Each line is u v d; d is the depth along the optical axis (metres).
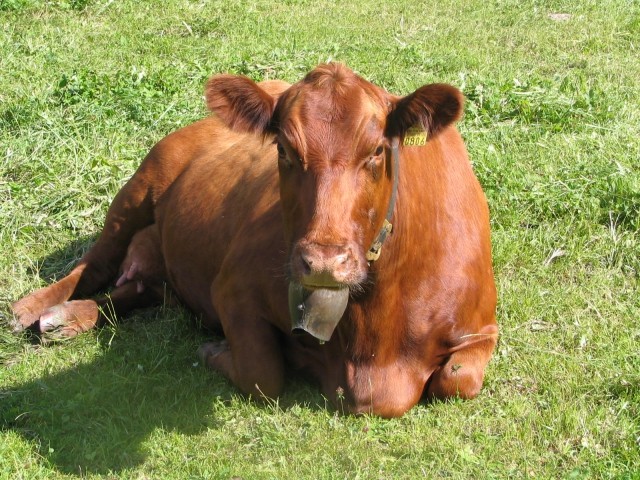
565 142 13.68
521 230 11.62
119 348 10.07
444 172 8.95
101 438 8.42
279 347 9.15
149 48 19.06
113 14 21.45
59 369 9.61
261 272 9.08
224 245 10.13
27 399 9.04
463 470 7.75
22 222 12.20
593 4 21.80
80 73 16.27
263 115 7.82
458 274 8.78
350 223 7.22
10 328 10.42
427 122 7.60
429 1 22.72
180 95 15.55
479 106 15.13
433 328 8.70
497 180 12.43
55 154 13.53
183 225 10.81
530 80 15.97
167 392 9.09
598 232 11.44
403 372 8.68
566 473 7.70
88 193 12.74
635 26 20.19
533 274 10.90
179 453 8.13
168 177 11.52
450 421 8.47
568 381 8.97
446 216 8.80
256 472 7.76
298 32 20.19
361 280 7.38
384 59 18.12
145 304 11.30
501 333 9.84
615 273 10.84
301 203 7.30
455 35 19.86
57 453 8.19
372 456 8.00
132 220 11.63
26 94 15.55
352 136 7.27
